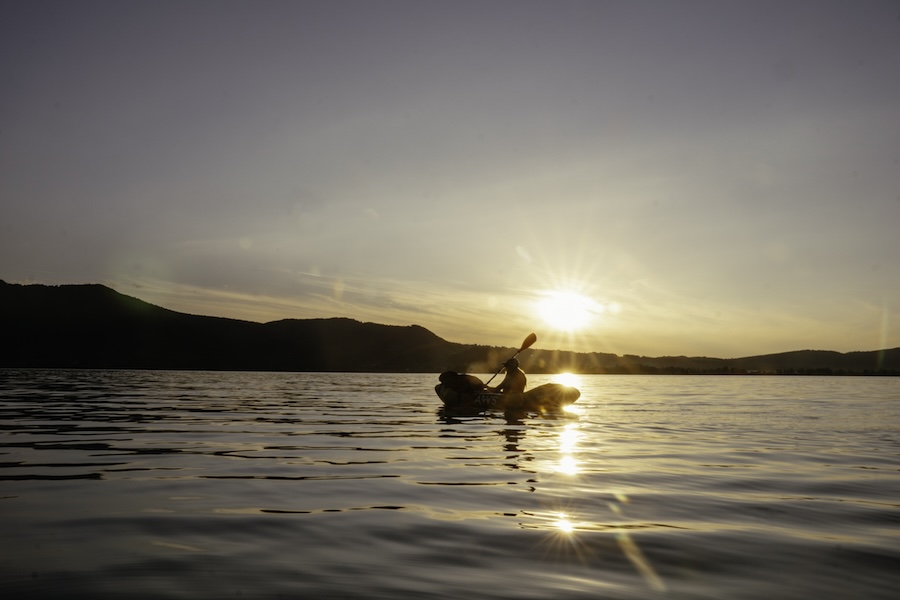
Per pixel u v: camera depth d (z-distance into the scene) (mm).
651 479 5793
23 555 3393
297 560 3389
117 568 3215
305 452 7164
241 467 6117
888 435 9820
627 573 3293
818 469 6539
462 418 11672
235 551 3529
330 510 4473
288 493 4996
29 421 10016
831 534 4062
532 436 8953
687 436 9312
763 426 11031
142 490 5012
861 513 4637
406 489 5199
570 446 7953
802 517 4500
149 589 2943
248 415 11734
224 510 4426
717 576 3270
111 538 3727
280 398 17172
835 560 3541
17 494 4809
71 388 19938
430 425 10344
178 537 3771
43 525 3982
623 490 5293
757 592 3062
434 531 3977
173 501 4660
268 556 3449
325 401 16188
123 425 9609
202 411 12391
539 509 4586
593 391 24938
